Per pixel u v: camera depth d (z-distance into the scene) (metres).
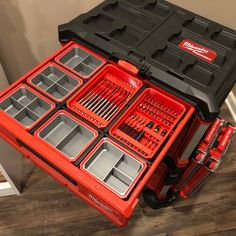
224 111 1.87
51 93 0.90
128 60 0.90
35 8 1.28
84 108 0.84
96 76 0.89
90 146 0.77
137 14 1.04
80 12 1.35
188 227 1.45
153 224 1.45
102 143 0.78
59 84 0.90
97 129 0.80
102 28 1.00
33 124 0.79
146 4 1.07
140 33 0.98
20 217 1.44
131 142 0.79
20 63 1.54
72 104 0.84
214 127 1.13
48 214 1.45
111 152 0.80
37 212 1.46
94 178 0.71
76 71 0.94
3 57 1.48
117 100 0.88
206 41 0.99
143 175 0.73
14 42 1.42
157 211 1.48
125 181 0.77
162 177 1.22
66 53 0.94
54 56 0.93
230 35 1.02
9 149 1.35
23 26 1.34
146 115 0.87
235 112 1.83
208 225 1.46
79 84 0.88
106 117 0.84
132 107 0.85
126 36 0.98
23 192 1.50
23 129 0.78
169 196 1.38
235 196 1.55
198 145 1.08
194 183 1.27
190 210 1.50
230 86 0.88
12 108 0.87
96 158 0.79
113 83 0.92
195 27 1.04
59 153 0.74
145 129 0.84
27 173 1.56
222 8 1.44
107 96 0.89
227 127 1.19
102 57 0.94
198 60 0.93
